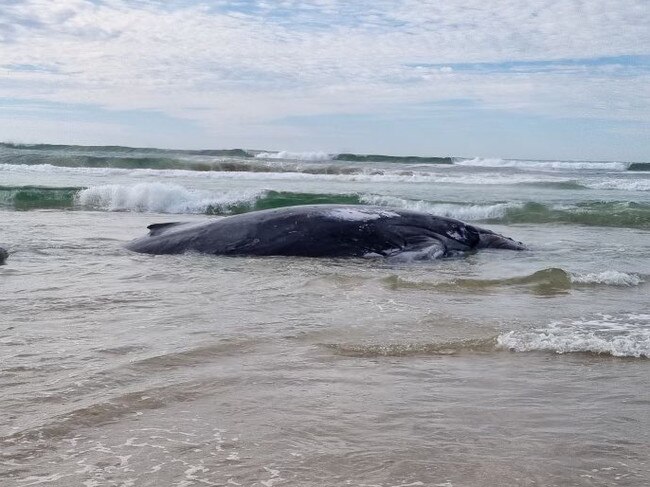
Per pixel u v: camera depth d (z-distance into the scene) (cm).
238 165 3384
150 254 1073
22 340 532
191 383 432
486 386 443
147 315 632
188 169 3372
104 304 680
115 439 343
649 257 1107
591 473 313
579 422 379
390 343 545
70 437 345
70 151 4425
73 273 866
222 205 1892
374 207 1197
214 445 338
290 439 347
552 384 449
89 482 296
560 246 1253
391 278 838
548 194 2386
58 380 433
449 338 564
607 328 610
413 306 693
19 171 3011
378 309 675
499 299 743
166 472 307
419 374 467
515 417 385
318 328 589
